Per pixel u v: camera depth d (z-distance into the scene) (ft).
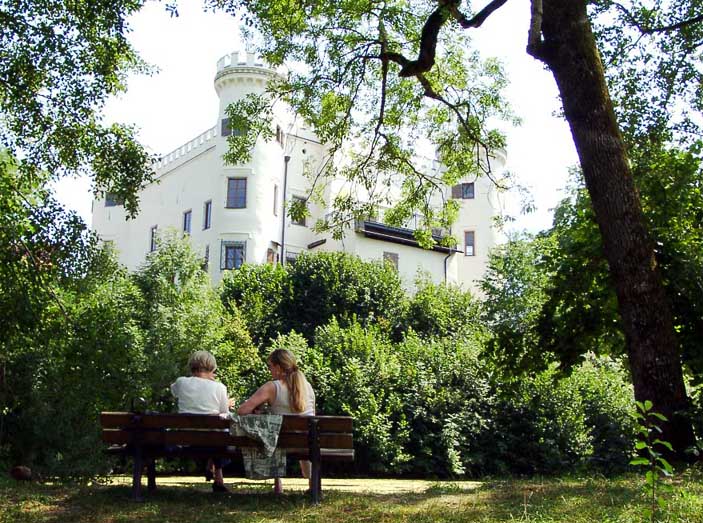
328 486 33.17
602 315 43.75
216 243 127.95
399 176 75.97
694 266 37.55
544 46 35.14
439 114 60.75
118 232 161.48
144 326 72.43
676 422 30.83
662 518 17.15
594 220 44.16
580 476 31.48
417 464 68.54
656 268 32.78
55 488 25.86
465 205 157.28
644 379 31.63
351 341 79.05
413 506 21.27
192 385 23.70
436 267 142.00
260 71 132.16
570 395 71.92
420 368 75.66
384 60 53.36
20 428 40.45
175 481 36.45
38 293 39.11
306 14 51.78
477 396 73.46
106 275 44.24
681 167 41.14
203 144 139.44
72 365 40.57
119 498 22.47
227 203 129.39
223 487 24.85
